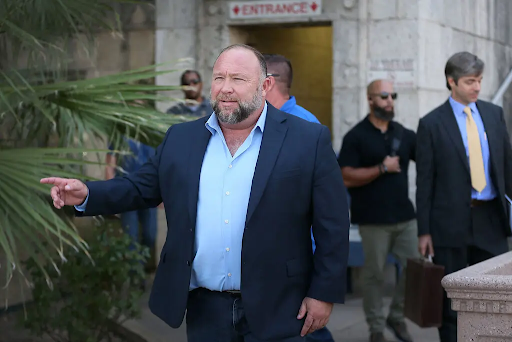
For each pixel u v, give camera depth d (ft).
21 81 13.60
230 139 10.47
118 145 13.64
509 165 17.04
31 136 13.71
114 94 13.66
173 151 10.62
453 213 16.75
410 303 16.83
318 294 10.23
